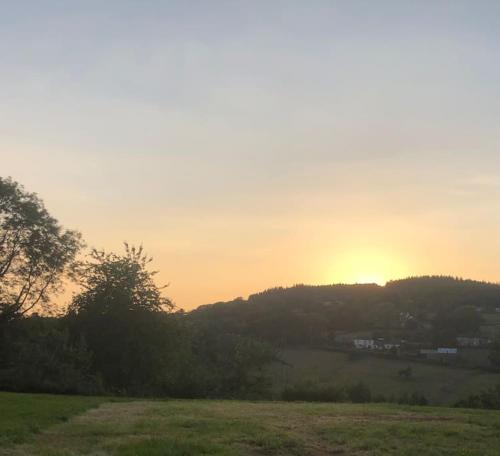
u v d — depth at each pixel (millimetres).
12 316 43844
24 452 11594
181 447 12023
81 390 30094
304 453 12375
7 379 29516
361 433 14523
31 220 45312
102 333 37500
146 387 33250
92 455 11453
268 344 40938
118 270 38750
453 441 13859
